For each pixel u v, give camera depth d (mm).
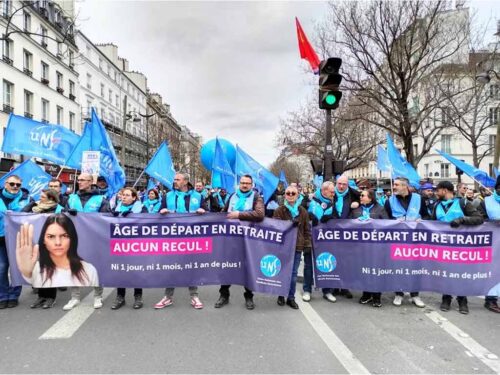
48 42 29438
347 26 14828
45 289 5496
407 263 5625
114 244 5391
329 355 3982
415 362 3861
